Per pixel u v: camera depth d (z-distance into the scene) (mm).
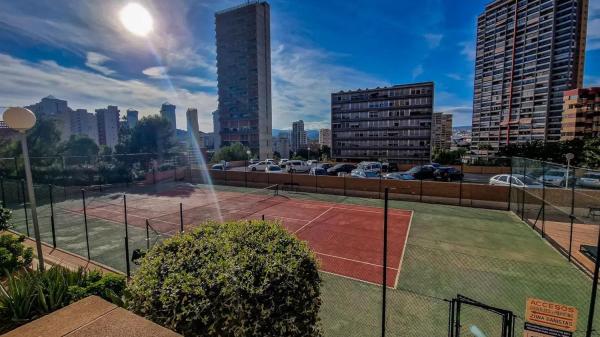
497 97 93625
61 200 21516
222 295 3146
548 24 80312
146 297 3307
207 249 3764
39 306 4512
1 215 9750
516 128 88688
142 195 23656
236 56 95375
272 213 16797
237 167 46406
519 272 8586
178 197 22625
